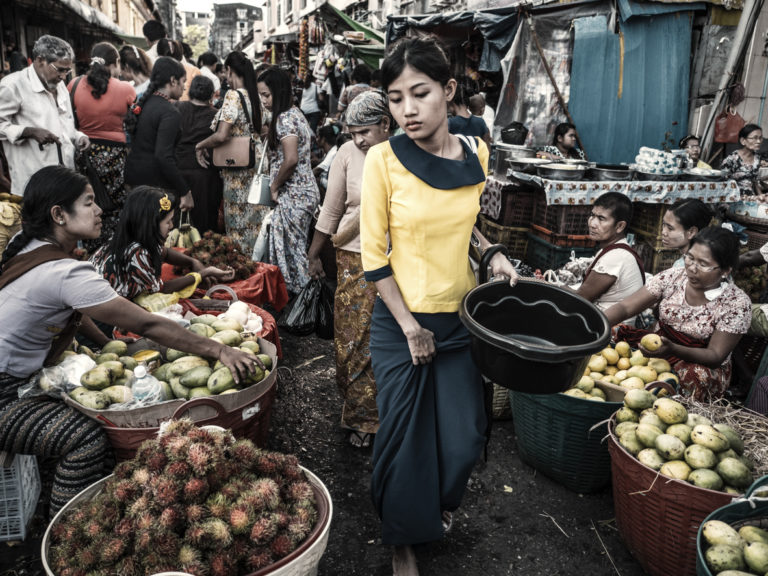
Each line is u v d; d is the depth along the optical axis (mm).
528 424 3031
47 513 2672
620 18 7523
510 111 7820
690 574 2260
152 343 2949
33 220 2297
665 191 5637
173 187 5461
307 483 2020
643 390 2559
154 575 1490
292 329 4043
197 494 1713
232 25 58344
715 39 7742
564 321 2223
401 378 2234
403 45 1943
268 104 4754
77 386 2381
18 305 2252
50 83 4520
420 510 2203
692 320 3064
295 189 4859
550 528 2773
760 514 1967
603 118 7824
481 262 2365
